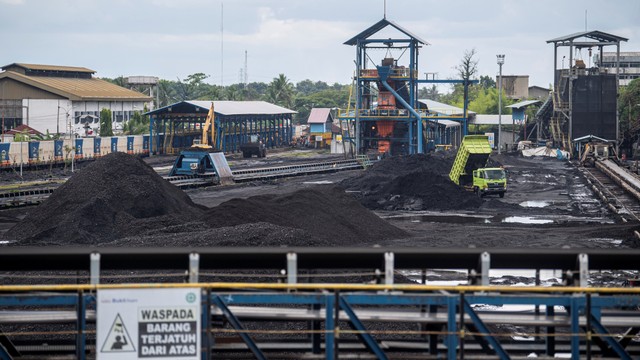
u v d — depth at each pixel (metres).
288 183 89.44
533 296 16.61
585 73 124.62
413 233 52.16
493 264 17.53
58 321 17.27
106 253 16.98
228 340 18.03
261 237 34.78
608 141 113.94
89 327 21.98
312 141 170.00
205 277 26.45
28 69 164.50
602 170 99.62
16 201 64.69
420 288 16.20
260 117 159.00
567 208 68.06
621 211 62.75
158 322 15.34
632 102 138.75
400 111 115.06
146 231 45.72
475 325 17.06
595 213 64.00
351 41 116.25
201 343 15.92
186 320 15.38
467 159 75.75
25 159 99.19
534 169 104.06
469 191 75.12
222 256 17.14
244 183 88.06
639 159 124.44
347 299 16.30
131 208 50.09
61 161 105.94
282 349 18.36
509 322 17.05
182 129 149.12
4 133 129.00
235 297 16.19
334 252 17.09
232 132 150.62
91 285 16.00
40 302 16.27
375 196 72.06
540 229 54.16
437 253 17.27
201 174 88.38
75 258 17.03
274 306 23.75
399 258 17.36
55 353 18.47
